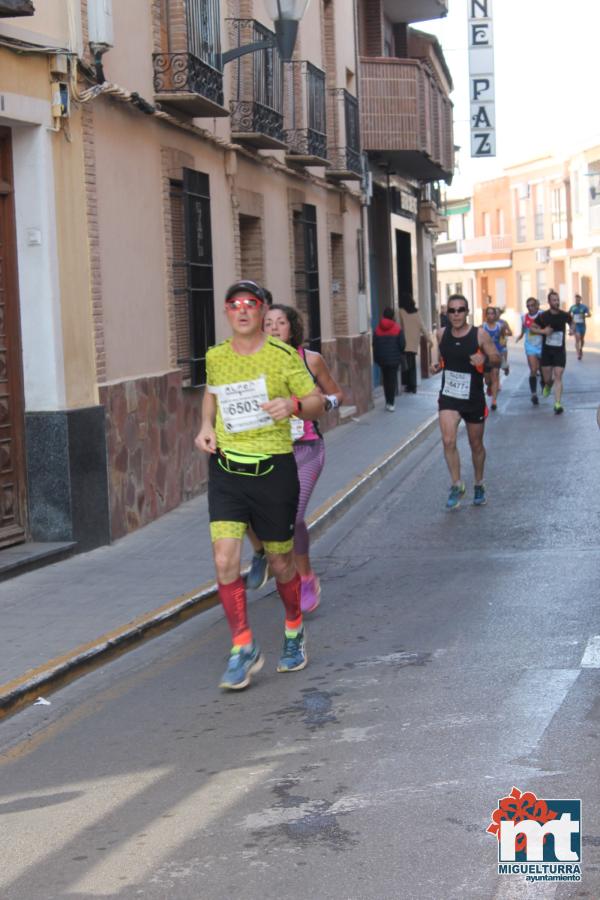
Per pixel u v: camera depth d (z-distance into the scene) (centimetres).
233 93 1844
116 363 1358
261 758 653
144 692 814
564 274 7825
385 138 2998
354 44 2859
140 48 1449
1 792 640
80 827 575
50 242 1200
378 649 870
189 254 1595
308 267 2344
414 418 2616
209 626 996
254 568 1014
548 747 630
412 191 3897
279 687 794
